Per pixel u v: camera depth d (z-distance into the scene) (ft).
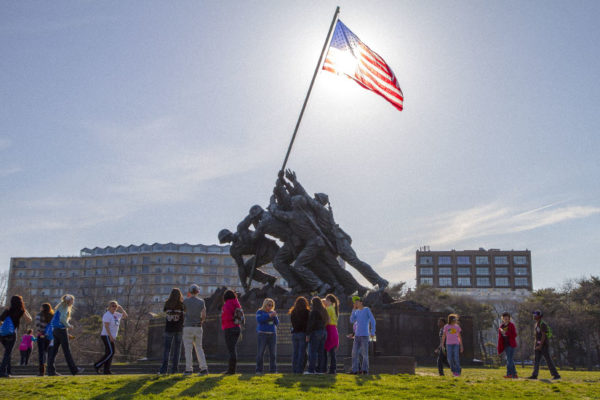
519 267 565.94
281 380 44.11
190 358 49.19
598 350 249.96
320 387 41.73
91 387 42.50
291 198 100.78
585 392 42.88
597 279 257.34
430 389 42.63
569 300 255.91
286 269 100.99
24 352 81.05
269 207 101.35
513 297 332.80
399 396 39.09
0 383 45.21
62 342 54.03
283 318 90.27
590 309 234.38
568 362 252.42
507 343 57.36
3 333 52.37
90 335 209.87
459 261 571.69
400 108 77.20
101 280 457.68
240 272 105.40
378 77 76.38
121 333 213.46
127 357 193.98
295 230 99.04
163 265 450.71
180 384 42.34
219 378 45.24
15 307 53.21
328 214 101.76
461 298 269.64
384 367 57.93
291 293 98.68
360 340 52.85
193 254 456.86
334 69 77.20
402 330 92.63
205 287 453.99
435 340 95.35
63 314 54.13
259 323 50.96
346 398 36.88
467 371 75.82
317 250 99.19
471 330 100.27
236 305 50.19
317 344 50.03
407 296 268.41
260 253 104.83
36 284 467.11
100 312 266.98
